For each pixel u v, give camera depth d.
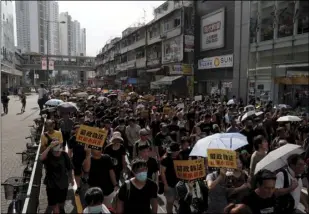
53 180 5.88
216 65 33.19
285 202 4.92
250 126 8.98
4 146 14.68
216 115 11.82
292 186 4.95
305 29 22.58
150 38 48.75
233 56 30.48
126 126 9.89
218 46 33.16
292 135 9.18
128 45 63.31
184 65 37.22
